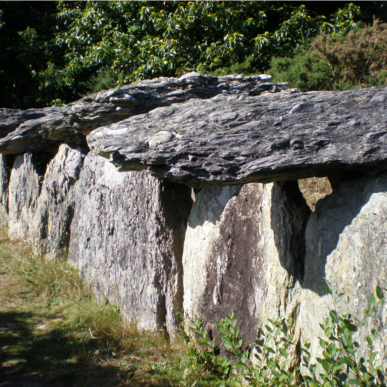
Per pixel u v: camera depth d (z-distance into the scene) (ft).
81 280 21.08
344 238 9.84
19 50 41.83
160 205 15.79
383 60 21.50
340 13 31.96
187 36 33.40
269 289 12.04
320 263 10.47
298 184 12.84
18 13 43.80
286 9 34.99
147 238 16.20
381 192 9.37
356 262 9.43
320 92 11.93
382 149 9.47
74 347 15.40
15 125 26.86
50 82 38.19
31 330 16.71
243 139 10.50
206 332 13.42
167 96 15.83
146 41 32.58
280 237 11.62
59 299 19.60
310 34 31.68
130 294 17.02
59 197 24.44
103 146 11.85
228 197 13.84
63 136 23.39
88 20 37.01
